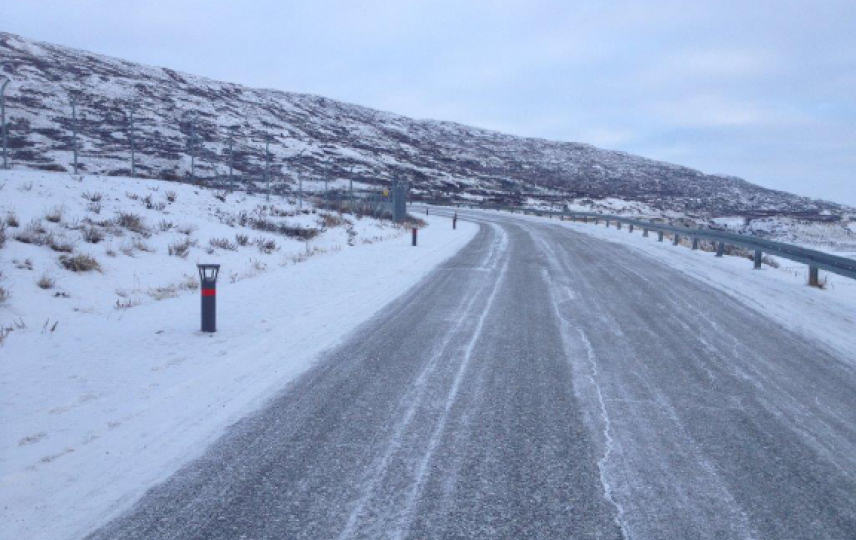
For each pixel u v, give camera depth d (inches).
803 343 393.1
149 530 156.5
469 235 1440.7
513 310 486.9
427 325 426.9
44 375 292.2
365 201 1776.6
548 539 154.0
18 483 183.3
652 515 167.2
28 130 1952.5
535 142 7844.5
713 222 2923.2
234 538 152.9
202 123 2967.5
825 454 213.3
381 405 258.2
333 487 181.6
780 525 163.0
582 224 1974.7
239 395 269.9
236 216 973.2
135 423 235.0
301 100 5807.1
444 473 191.9
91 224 659.4
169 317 439.2
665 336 400.8
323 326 421.4
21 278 463.5
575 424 237.8
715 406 263.3
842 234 2731.3
